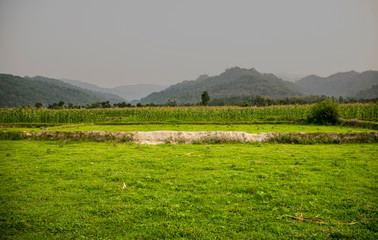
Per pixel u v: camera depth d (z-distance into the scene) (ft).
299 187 30.32
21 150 54.65
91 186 30.96
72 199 27.50
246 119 135.74
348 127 98.27
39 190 29.94
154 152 52.13
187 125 113.39
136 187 30.86
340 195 27.99
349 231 21.07
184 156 47.57
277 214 23.82
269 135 68.74
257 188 29.81
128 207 25.20
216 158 45.85
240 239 19.89
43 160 44.34
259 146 60.34
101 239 20.16
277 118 131.23
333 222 22.52
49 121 138.10
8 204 26.00
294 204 25.82
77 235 20.77
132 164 41.52
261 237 20.18
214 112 141.69
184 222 22.43
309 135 67.87
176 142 66.69
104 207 25.23
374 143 64.39
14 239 20.26
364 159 44.62
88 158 45.88
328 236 20.38
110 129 98.63
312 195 27.96
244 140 67.31
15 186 31.17
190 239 19.98
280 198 27.02
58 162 43.11
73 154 50.21
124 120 138.00
